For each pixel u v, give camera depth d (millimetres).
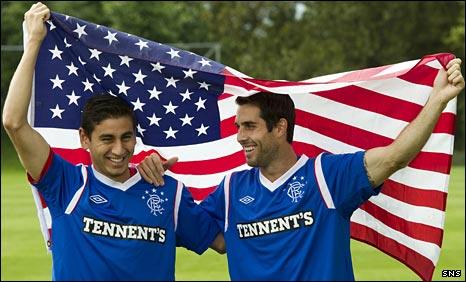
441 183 7887
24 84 6969
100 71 7832
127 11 63562
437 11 59531
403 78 7949
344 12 59312
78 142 7957
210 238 7496
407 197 7988
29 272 16938
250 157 7203
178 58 7656
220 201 7445
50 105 7863
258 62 62812
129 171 7332
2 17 59750
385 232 8117
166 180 7371
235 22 62031
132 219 7094
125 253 6996
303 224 7039
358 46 59625
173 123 8078
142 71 7832
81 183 7152
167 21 65000
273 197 7133
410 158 7035
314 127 8312
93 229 7023
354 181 7070
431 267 7930
